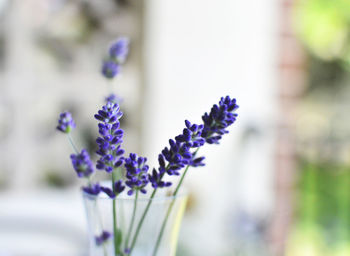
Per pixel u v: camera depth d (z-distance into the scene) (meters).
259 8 2.07
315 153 2.27
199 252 1.67
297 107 2.12
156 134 2.09
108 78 0.73
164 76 2.08
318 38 2.54
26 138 2.09
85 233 1.71
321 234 2.22
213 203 2.04
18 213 1.69
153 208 0.54
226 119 0.49
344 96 2.58
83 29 2.12
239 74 2.09
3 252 1.24
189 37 2.07
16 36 2.04
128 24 2.09
